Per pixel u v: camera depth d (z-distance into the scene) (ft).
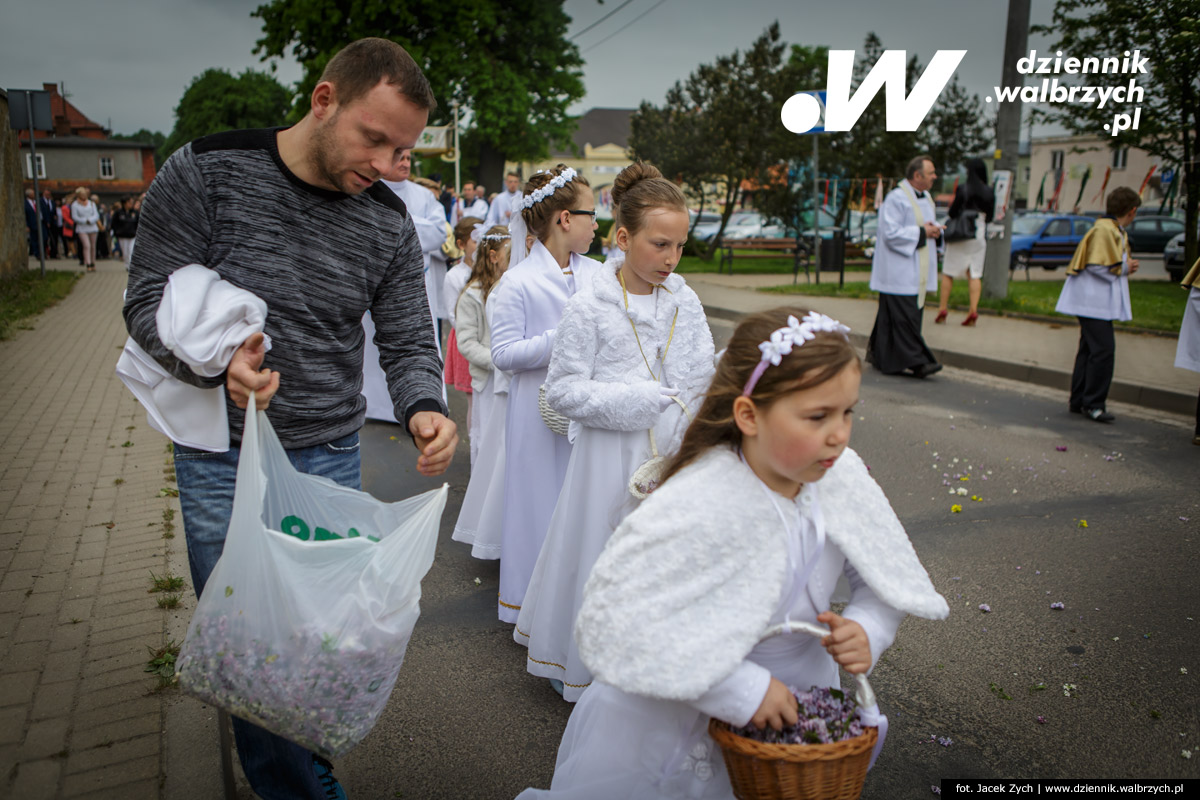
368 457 21.39
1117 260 24.13
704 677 5.41
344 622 6.28
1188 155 59.36
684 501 5.78
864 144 80.89
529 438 11.85
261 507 6.38
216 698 6.41
